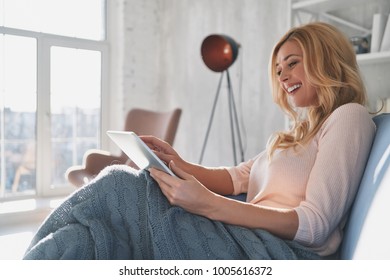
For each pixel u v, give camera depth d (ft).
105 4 14.65
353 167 3.51
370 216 2.84
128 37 14.23
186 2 14.15
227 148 12.81
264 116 11.59
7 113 12.78
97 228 3.20
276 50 4.74
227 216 3.36
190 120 14.16
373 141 3.70
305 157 3.95
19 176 13.07
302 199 3.88
